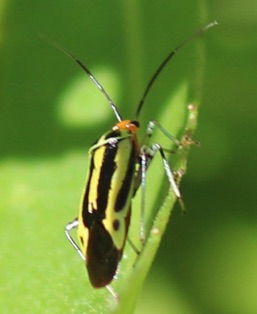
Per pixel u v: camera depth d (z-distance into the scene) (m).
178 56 0.07
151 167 0.07
